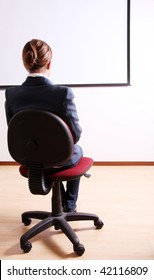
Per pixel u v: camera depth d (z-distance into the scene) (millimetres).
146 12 2822
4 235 1657
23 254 1460
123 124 3055
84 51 2918
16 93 1307
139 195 2227
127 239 1593
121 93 2992
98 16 2844
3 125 3092
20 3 2842
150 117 3029
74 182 1715
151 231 1681
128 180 2592
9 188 2408
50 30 2889
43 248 1511
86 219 1662
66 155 1244
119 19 2838
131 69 2936
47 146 1248
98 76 2965
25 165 1323
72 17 2854
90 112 3045
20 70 2980
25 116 1221
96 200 2133
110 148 3092
